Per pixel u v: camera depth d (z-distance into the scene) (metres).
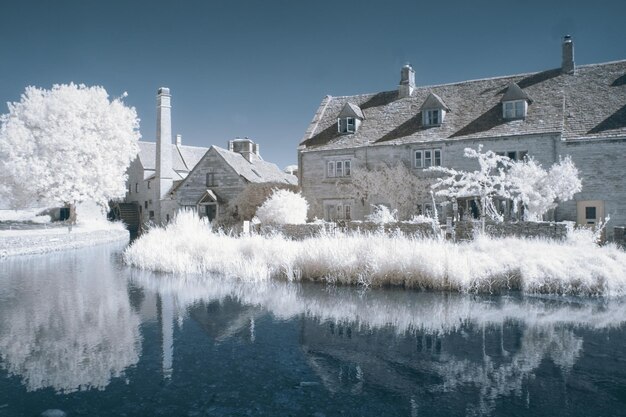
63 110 38.19
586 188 23.14
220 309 12.16
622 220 22.39
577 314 10.95
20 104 39.16
